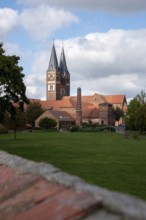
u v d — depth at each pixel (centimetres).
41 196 436
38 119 14200
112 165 2797
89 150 4209
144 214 331
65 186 439
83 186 418
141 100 11088
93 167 2653
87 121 16738
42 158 3241
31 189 480
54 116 14400
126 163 2952
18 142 5616
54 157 3338
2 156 817
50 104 17412
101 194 382
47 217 373
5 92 4638
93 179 2108
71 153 3778
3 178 596
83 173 2347
